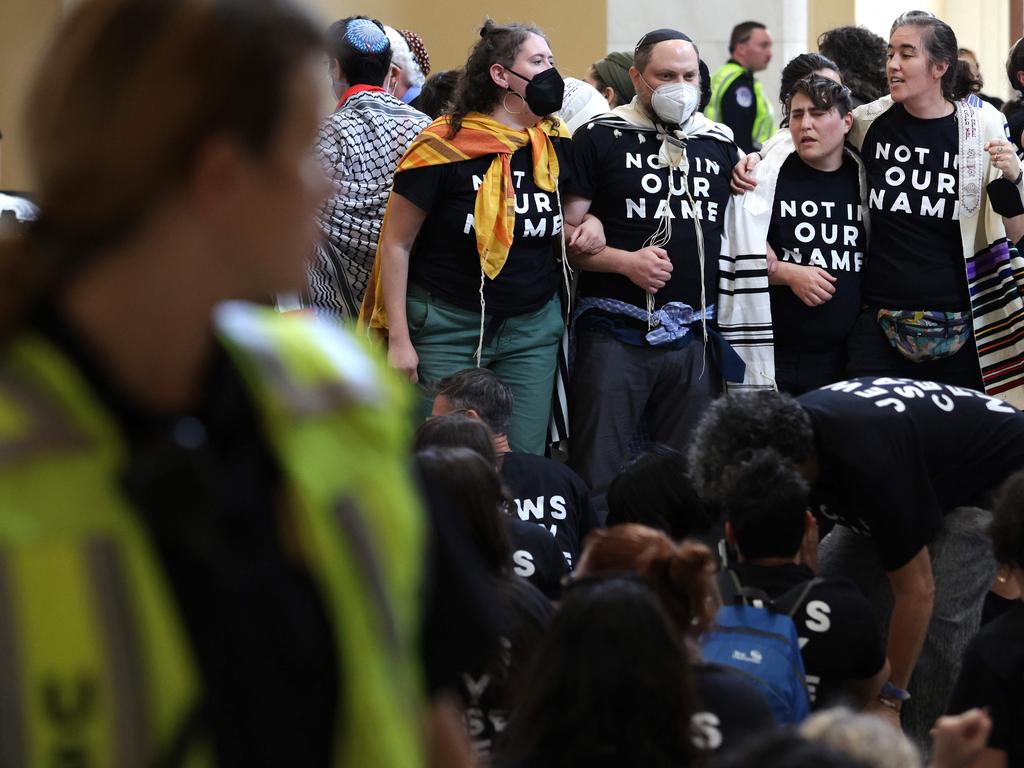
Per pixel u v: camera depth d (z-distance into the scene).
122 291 3.18
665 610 7.88
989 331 16.50
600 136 16.17
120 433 3.13
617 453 16.28
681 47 16.09
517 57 15.55
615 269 16.03
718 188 16.48
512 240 15.58
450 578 4.07
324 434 3.40
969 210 16.41
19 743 2.96
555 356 16.23
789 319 16.72
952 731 7.35
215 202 3.20
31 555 2.95
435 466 8.06
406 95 20.73
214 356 3.36
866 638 9.80
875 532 11.16
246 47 3.16
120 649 3.01
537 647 7.21
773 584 9.80
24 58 24.70
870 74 19.86
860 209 16.78
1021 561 8.95
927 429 11.58
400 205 15.54
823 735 6.25
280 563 3.27
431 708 4.05
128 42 3.11
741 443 10.56
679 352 16.23
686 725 6.91
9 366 3.06
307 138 3.32
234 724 3.16
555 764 6.84
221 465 3.28
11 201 8.58
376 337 15.95
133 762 3.03
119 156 3.09
